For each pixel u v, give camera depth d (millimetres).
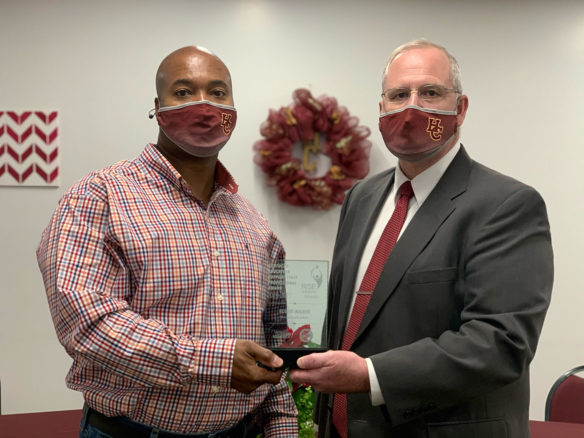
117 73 3641
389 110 1664
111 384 1295
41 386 3594
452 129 1646
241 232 1465
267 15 3721
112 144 3639
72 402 3611
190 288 1309
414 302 1510
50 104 3619
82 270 1247
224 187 1472
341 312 1719
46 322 3605
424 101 1622
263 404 1556
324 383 1385
